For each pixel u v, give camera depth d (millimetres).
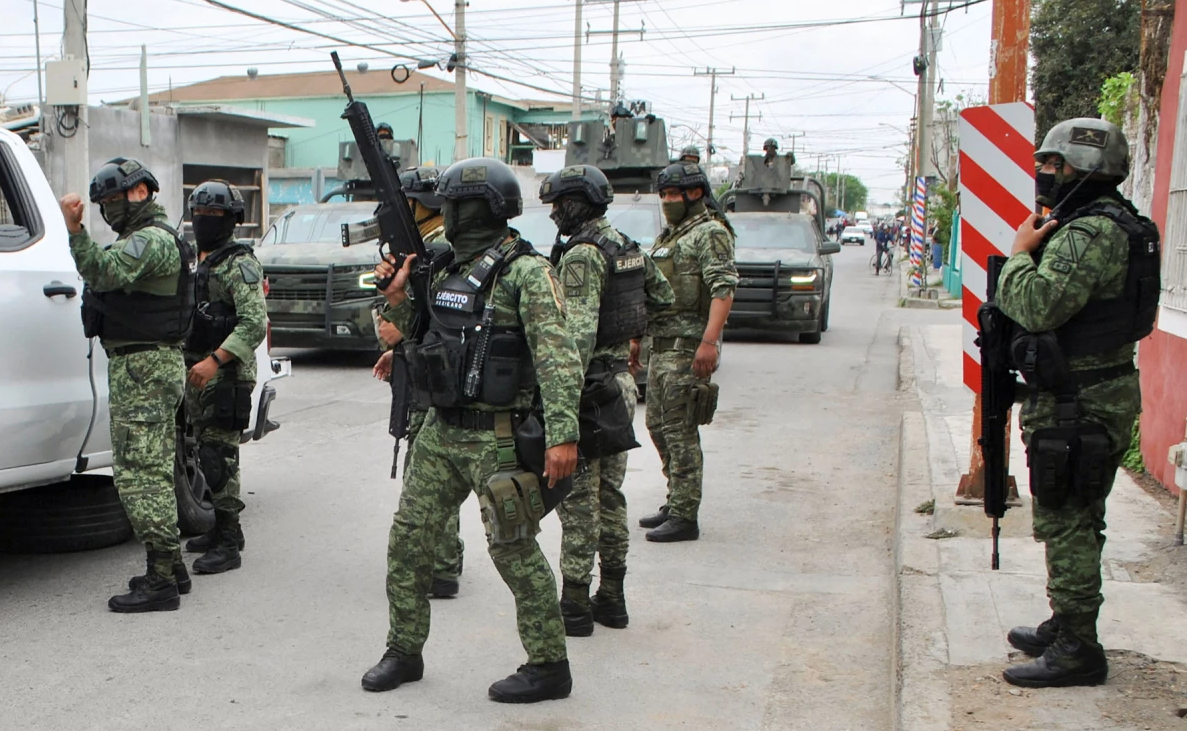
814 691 4164
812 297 15430
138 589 4941
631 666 4375
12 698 3959
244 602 5062
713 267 5730
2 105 24344
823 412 10555
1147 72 7754
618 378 4570
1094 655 3721
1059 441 3562
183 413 5797
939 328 17641
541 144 57594
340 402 10883
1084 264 3471
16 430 4797
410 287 3812
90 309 4789
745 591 5332
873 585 5434
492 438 3701
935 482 6586
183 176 27500
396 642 4082
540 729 3770
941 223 32750
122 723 3760
